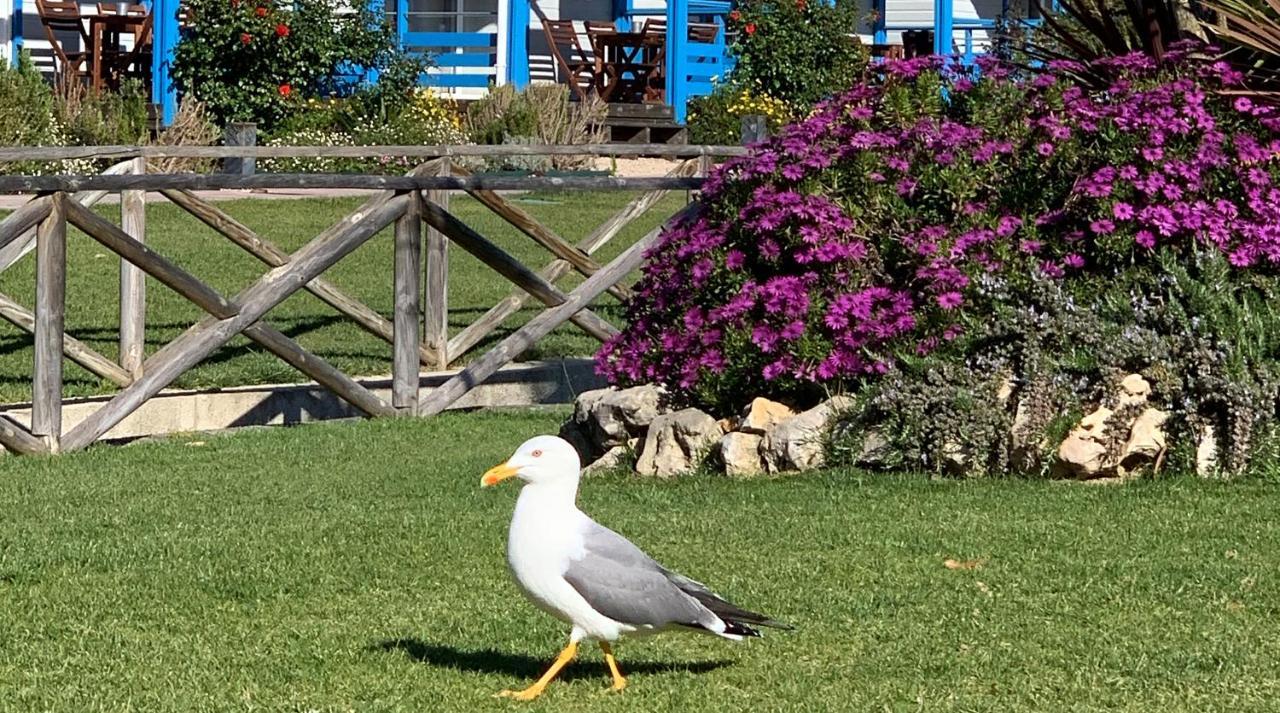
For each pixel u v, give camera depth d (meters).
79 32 24.70
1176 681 8.29
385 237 16.83
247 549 9.68
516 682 8.34
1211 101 11.23
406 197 12.65
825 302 10.95
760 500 10.27
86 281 14.96
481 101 23.22
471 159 21.06
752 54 24.69
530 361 13.75
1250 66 11.58
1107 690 8.23
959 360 10.74
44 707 8.13
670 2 24.20
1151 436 10.41
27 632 8.77
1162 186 10.80
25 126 19.59
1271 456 10.34
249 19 21.39
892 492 10.30
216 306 12.11
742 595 9.02
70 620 8.88
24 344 13.55
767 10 24.77
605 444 11.47
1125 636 8.64
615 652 8.62
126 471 11.23
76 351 12.53
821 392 11.02
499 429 12.41
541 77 27.28
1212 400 10.42
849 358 10.83
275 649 8.61
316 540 9.81
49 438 11.69
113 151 13.53
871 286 10.99
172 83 21.88
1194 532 9.65
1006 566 9.33
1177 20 12.19
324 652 8.57
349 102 22.06
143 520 10.20
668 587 8.04
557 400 13.59
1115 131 10.97
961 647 8.57
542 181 13.33
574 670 8.46
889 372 10.71
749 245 11.27
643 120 23.81
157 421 12.47
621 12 27.12
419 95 22.86
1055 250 10.99
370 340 14.08
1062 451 10.38
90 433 11.83
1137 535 9.63
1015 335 10.72
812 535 9.73
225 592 9.17
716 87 24.70
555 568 7.99
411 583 9.28
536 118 22.44
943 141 11.10
